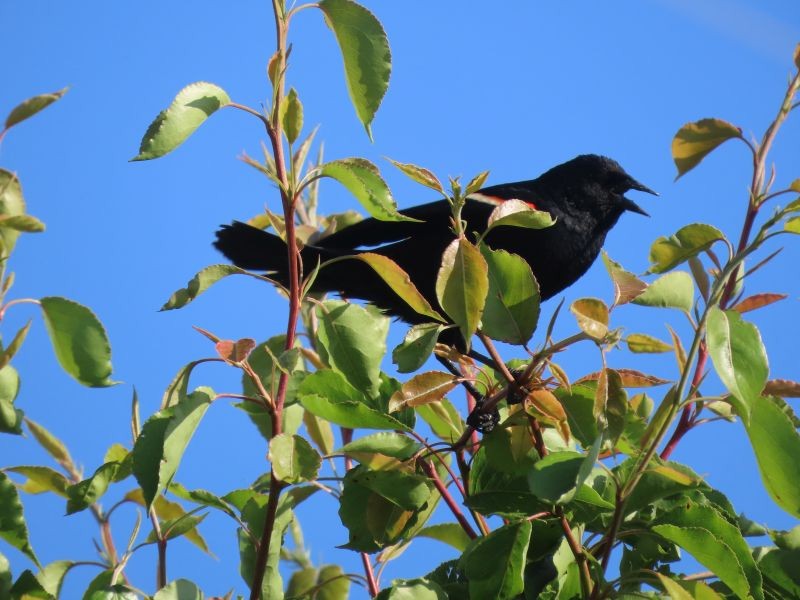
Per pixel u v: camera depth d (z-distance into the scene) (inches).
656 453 243.8
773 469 201.9
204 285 219.0
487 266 221.6
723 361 189.0
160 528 256.7
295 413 277.1
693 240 233.3
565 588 229.9
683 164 278.1
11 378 244.7
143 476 199.0
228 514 254.7
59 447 289.4
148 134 199.0
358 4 212.8
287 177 212.2
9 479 233.6
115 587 238.4
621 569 242.8
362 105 216.4
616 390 200.7
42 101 206.7
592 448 195.2
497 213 223.1
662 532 215.3
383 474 233.1
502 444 241.1
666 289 247.4
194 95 203.0
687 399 198.2
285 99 210.4
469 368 258.2
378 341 229.1
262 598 248.7
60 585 252.4
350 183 211.0
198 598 239.6
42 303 222.5
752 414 203.0
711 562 210.5
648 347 249.1
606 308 207.8
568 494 195.3
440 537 287.1
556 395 243.1
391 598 220.5
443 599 224.2
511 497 239.5
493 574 216.1
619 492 202.7
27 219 209.0
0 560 239.1
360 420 232.4
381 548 243.3
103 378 225.8
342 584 299.4
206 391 206.7
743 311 245.3
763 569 239.5
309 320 321.1
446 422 282.0
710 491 252.8
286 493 259.0
